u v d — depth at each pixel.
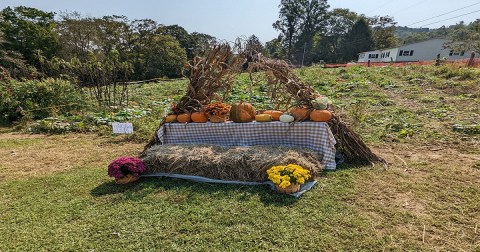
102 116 8.45
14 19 27.19
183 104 5.28
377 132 5.84
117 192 3.75
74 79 11.03
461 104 7.74
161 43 38.16
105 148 5.90
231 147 4.42
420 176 3.78
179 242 2.66
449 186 3.46
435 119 6.53
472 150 4.67
